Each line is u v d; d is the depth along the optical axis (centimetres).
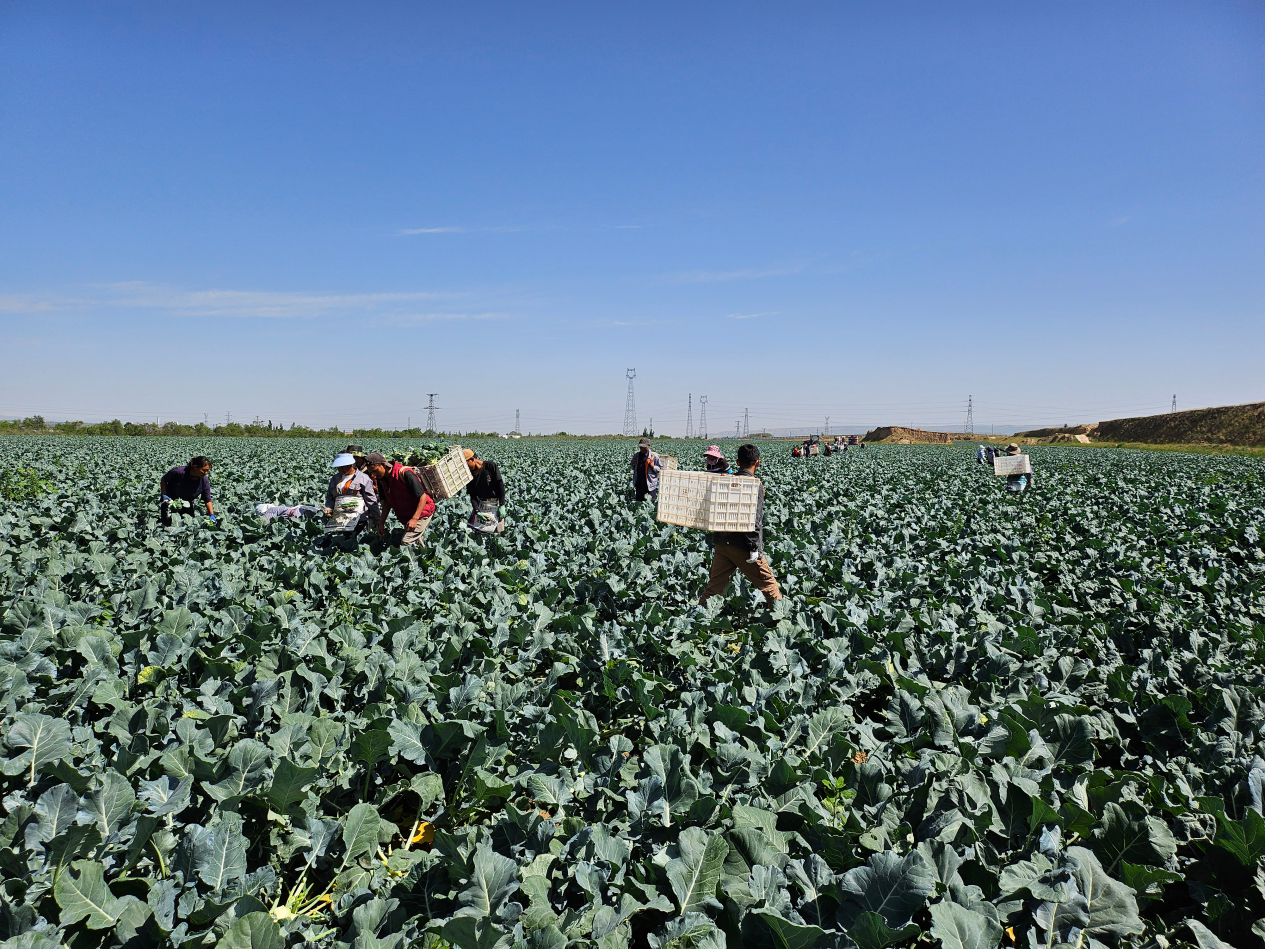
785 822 345
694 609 681
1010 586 812
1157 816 366
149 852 307
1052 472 2991
